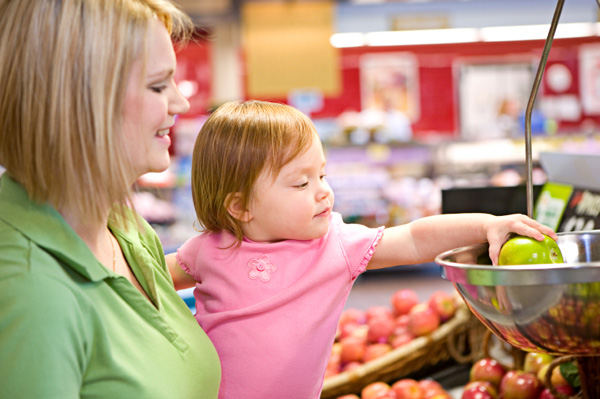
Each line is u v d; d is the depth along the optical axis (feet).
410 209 16.10
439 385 5.58
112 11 2.64
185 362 3.04
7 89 2.62
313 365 3.67
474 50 18.94
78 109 2.60
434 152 16.47
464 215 3.52
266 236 3.83
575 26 15.85
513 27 15.26
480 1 14.55
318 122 18.49
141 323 2.92
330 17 12.02
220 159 3.76
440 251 3.59
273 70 12.14
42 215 2.72
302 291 3.68
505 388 4.68
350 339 6.45
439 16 14.61
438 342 6.04
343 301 3.82
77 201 2.72
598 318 2.46
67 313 2.51
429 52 18.99
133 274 3.30
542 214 5.04
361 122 17.12
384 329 6.55
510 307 2.54
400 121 17.97
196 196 3.97
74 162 2.64
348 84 19.22
